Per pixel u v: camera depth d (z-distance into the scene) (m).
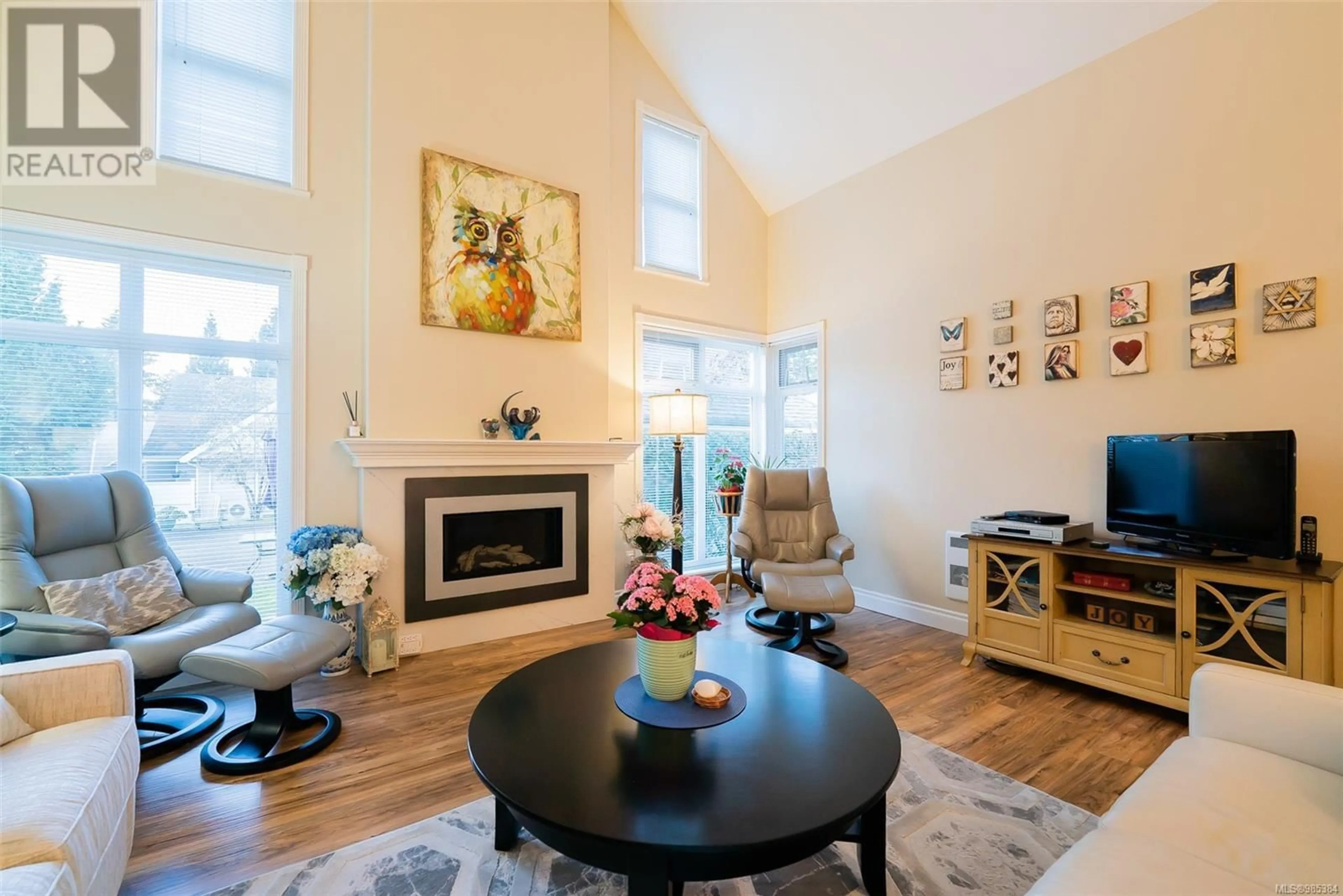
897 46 3.39
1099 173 2.96
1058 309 3.08
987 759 2.09
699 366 4.72
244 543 2.98
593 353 3.84
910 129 3.77
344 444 2.95
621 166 4.21
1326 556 2.30
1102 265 2.95
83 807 1.14
